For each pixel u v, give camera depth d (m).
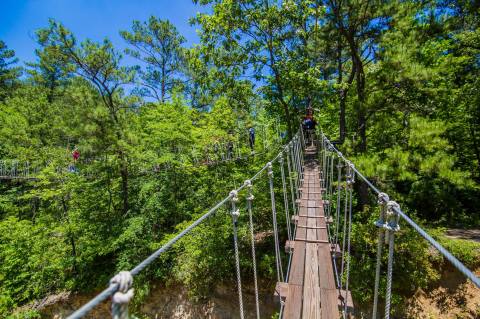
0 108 19.33
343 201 10.57
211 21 11.27
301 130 12.94
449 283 8.77
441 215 12.49
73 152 13.36
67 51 10.21
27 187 17.03
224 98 14.32
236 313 10.48
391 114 9.98
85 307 0.80
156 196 12.12
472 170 13.54
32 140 16.44
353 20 9.69
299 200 6.00
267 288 10.50
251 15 11.29
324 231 4.36
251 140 15.08
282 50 12.52
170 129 11.83
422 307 8.73
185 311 10.95
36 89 21.55
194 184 13.46
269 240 11.62
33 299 11.43
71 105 10.59
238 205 11.50
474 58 12.23
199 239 10.57
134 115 12.28
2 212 16.61
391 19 9.20
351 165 3.89
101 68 10.95
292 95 13.41
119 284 0.92
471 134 13.62
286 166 13.00
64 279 11.87
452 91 10.91
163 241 10.70
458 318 8.36
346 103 13.08
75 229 11.35
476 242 9.23
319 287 2.97
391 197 9.38
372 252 9.18
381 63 9.04
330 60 12.27
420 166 8.12
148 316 11.12
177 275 10.65
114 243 10.55
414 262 8.62
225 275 10.89
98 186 12.70
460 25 10.36
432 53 9.98
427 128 8.09
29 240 11.62
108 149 10.71
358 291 8.94
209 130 13.30
